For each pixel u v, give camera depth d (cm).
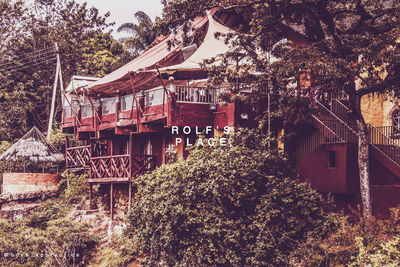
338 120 1947
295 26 2059
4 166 3036
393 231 1347
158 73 1886
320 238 1405
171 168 1575
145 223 1555
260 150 1513
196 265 1438
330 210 1495
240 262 1405
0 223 2267
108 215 2309
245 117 1869
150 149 2273
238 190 1430
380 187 1700
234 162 1445
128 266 1817
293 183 1473
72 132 2920
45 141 2888
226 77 1800
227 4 1684
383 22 1634
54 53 3953
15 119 3659
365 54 1442
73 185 2584
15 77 4009
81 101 2680
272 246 1366
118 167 2267
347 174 1716
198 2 1642
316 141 1911
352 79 1524
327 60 1438
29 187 2655
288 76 1537
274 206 1425
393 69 1452
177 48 2134
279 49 1706
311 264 1338
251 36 1689
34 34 4041
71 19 4147
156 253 1538
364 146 1545
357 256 1201
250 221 1425
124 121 2161
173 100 1881
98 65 4184
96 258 2002
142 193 1617
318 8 1598
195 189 1439
